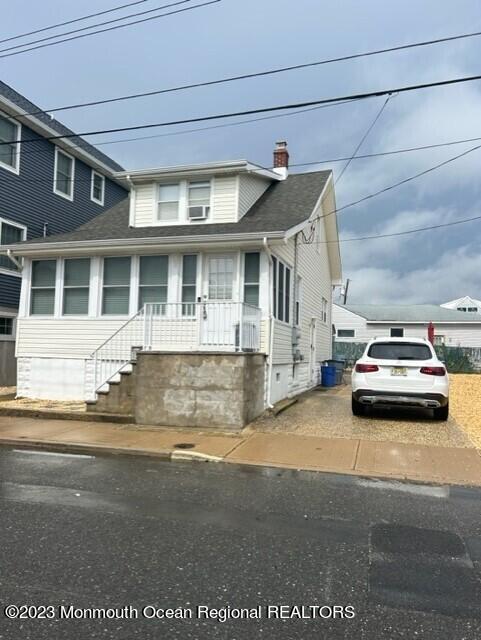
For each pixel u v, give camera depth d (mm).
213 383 10031
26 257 13992
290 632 3047
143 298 12992
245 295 12250
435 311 37250
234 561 4047
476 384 18812
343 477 6750
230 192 14273
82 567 3877
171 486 6246
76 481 6422
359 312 37094
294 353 14922
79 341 13406
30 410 11094
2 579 3660
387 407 12617
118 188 23594
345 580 3748
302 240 16047
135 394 10492
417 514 5328
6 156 17062
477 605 3416
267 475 6820
